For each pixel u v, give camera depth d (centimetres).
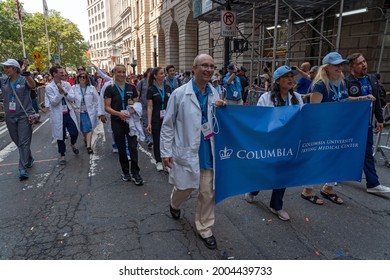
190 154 266
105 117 488
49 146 704
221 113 274
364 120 342
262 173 306
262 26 1203
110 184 455
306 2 895
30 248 289
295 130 310
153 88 490
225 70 980
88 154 630
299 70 637
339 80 353
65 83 580
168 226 329
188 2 2267
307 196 388
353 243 294
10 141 750
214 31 1744
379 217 345
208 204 287
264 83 1036
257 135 293
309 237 305
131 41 5600
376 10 891
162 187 441
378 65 862
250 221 338
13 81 462
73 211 365
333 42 1020
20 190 432
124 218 347
